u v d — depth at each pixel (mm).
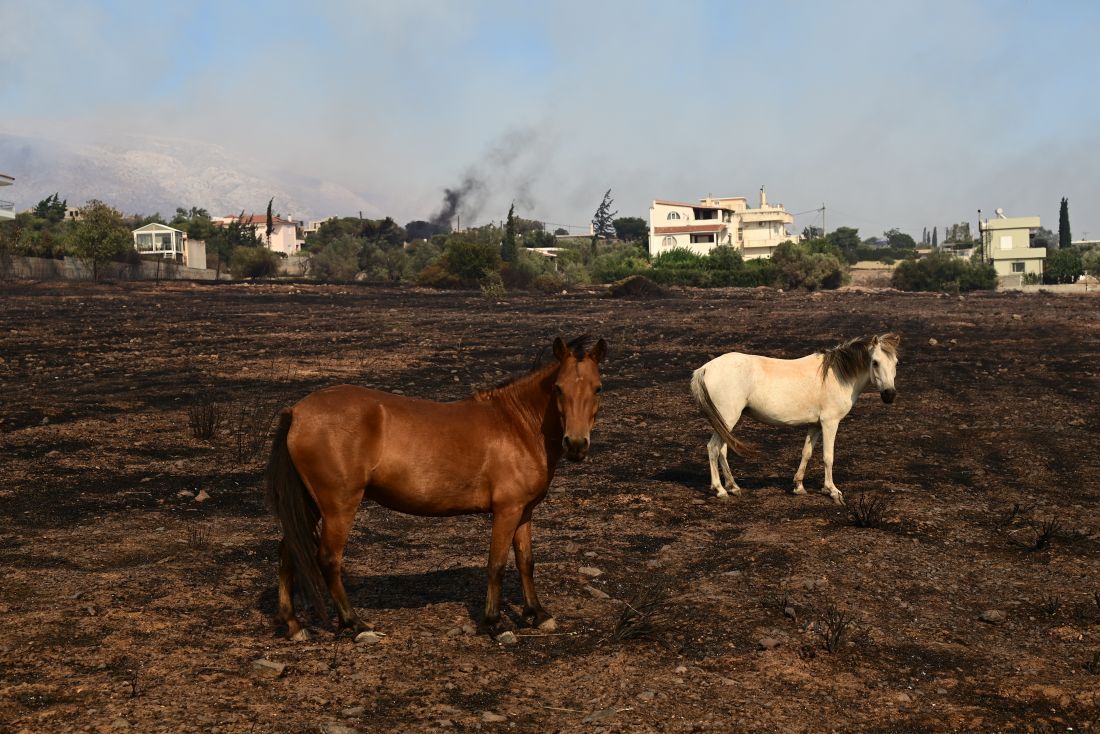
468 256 69688
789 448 15266
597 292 67562
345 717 5262
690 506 11352
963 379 22969
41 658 5945
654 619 7121
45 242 64938
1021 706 5852
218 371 22219
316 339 30078
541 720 5375
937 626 7297
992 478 12945
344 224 151875
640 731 5219
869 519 10312
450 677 5934
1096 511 11094
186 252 96562
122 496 10945
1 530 9320
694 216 130500
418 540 9648
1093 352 27719
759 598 7711
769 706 5656
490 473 6492
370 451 6227
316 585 6160
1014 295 74500
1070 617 7570
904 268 97812
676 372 24062
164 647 6238
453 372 23156
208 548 8977
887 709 5707
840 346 11711
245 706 5340
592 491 12094
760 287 85500
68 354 24891
